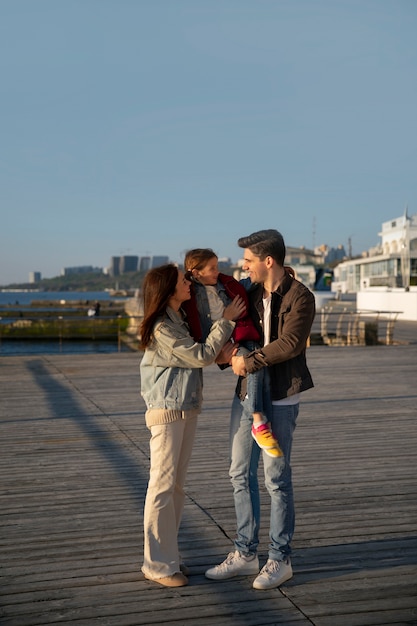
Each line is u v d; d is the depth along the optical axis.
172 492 3.34
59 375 11.81
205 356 3.18
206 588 3.28
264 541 3.93
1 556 3.71
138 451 6.28
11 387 10.40
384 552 3.73
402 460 5.90
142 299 3.29
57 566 3.56
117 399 9.22
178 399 3.25
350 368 12.48
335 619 2.95
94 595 3.20
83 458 6.02
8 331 35.16
